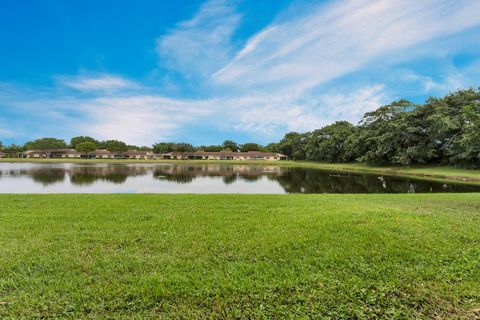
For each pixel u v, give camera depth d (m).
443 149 37.97
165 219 6.54
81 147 96.56
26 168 41.31
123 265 4.09
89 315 3.01
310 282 3.65
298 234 5.34
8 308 3.11
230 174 35.72
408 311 3.12
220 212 7.32
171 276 3.76
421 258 4.32
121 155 100.06
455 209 7.84
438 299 3.33
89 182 24.94
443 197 11.04
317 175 35.22
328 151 64.06
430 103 39.03
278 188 22.62
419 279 3.74
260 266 4.07
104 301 3.25
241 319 3.00
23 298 3.28
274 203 8.81
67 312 3.06
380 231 5.43
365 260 4.26
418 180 28.77
